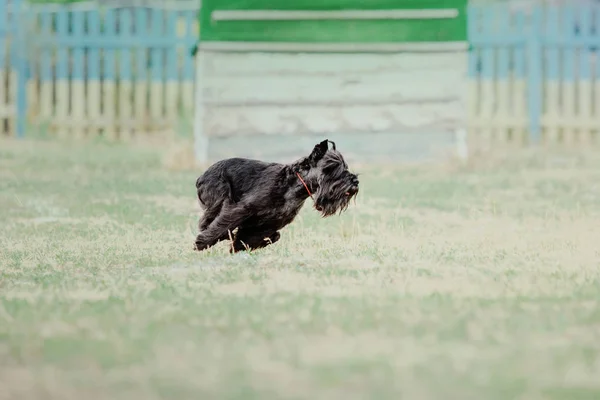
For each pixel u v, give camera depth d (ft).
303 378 23.07
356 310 29.96
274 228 41.24
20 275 36.55
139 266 38.52
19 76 96.58
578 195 59.72
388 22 76.28
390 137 76.74
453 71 76.64
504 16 94.07
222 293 32.99
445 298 31.76
